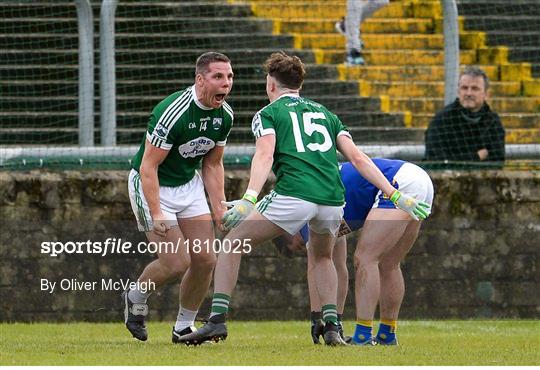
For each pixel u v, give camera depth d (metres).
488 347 26.47
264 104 40.03
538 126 42.88
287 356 23.06
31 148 35.00
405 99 42.38
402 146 36.41
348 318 35.38
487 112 36.38
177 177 25.52
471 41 46.34
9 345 25.69
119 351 24.02
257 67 41.34
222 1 44.31
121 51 40.69
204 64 24.42
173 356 22.95
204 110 24.66
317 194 24.23
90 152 34.88
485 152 36.25
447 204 35.59
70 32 41.38
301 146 24.47
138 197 25.59
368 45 45.16
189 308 26.39
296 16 44.69
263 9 44.59
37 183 34.16
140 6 42.56
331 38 44.41
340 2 45.47
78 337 28.64
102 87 34.94
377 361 22.48
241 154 35.66
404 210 24.39
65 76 40.38
